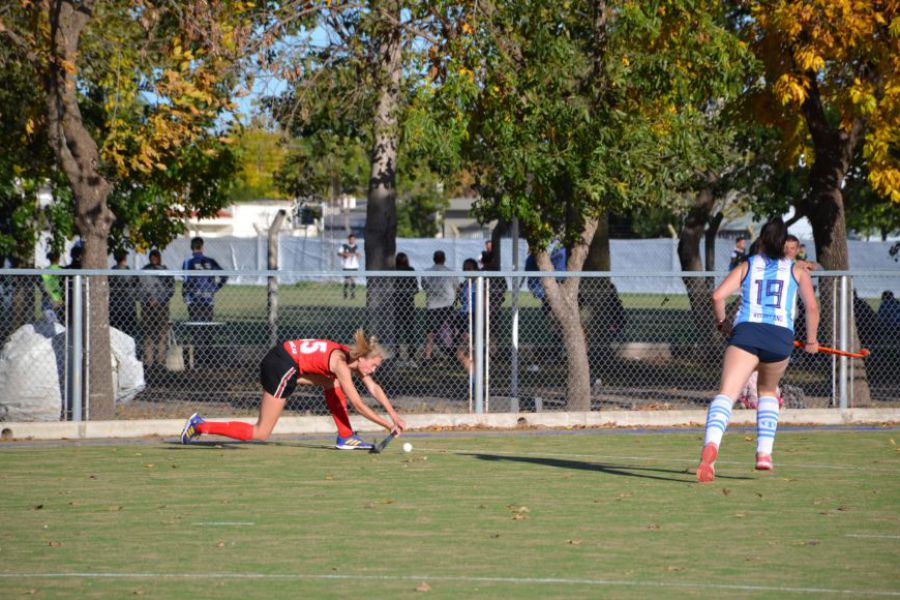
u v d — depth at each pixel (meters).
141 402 56.16
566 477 37.69
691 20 53.09
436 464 40.62
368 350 42.88
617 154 52.16
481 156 56.47
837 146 60.06
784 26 54.53
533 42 52.41
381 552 26.62
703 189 81.88
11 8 56.84
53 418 49.62
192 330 69.56
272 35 58.31
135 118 67.44
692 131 54.44
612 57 52.62
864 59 56.31
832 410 53.72
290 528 29.39
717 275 51.59
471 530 29.11
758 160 89.12
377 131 63.47
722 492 34.78
